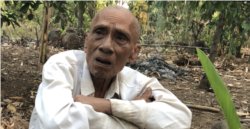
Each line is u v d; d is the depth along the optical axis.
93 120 0.91
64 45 7.73
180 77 5.18
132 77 1.23
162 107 1.06
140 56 7.57
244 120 2.57
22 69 4.21
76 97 0.98
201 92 4.09
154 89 1.19
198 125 2.60
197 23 8.91
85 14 8.23
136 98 1.12
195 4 3.49
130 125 1.02
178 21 7.97
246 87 4.76
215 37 4.08
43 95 0.92
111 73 0.99
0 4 4.57
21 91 3.01
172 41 9.01
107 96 1.12
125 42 0.99
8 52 5.69
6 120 2.11
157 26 8.39
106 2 7.66
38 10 8.54
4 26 7.83
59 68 1.02
